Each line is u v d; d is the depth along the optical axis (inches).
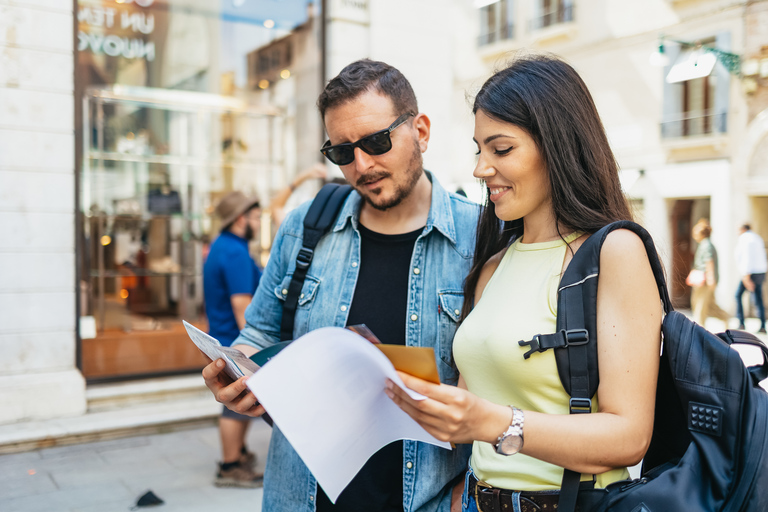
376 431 44.4
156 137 237.0
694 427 39.5
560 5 552.7
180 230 248.5
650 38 499.5
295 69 233.6
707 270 388.8
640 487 38.6
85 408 186.7
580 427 37.1
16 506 136.1
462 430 35.3
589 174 44.9
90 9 205.0
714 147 472.1
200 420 191.9
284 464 60.1
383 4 231.9
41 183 178.2
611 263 40.1
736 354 38.9
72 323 184.7
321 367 36.8
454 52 640.4
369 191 57.5
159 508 136.9
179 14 222.4
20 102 175.0
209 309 158.1
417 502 55.4
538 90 44.0
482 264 54.6
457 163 599.2
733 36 449.1
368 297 60.2
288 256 64.9
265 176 248.7
